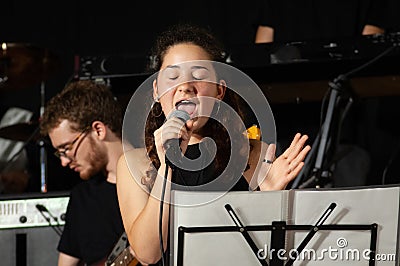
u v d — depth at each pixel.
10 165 10.67
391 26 9.26
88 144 7.34
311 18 9.68
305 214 5.04
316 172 7.67
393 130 10.11
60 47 11.48
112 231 7.24
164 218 5.21
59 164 10.43
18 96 11.53
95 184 7.44
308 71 8.40
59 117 7.33
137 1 11.28
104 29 11.38
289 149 5.60
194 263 5.01
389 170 9.12
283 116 9.08
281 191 5.02
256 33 9.77
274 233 5.01
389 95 8.66
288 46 8.25
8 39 11.62
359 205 5.03
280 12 9.66
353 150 9.17
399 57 8.11
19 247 7.87
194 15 11.08
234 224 4.99
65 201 7.89
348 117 9.96
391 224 5.04
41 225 7.86
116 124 7.39
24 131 9.57
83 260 7.45
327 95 7.95
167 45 5.61
